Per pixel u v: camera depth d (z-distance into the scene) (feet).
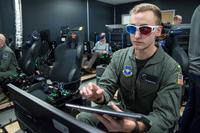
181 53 5.58
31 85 8.85
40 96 7.48
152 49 3.66
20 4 16.38
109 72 4.23
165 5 26.45
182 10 25.21
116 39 12.27
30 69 11.06
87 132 1.37
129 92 4.02
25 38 18.37
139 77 3.79
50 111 1.66
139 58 3.79
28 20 18.70
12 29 17.01
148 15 3.40
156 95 3.66
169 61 3.63
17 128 7.57
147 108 3.89
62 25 22.39
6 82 9.30
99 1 27.68
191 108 3.25
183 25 7.22
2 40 10.59
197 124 3.18
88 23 26.13
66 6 22.67
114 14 30.86
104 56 16.53
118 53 4.30
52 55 16.21
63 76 8.57
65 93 7.40
